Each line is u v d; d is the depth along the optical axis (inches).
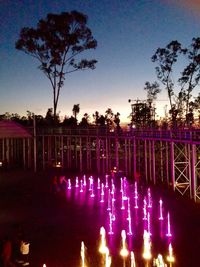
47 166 1867.6
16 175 1617.9
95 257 644.1
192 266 593.6
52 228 828.6
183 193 1152.8
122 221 881.5
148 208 999.0
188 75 2025.1
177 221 863.1
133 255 634.2
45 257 647.8
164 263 609.6
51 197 1175.6
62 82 2155.5
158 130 1257.4
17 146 1867.6
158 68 2091.5
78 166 1902.1
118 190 1267.2
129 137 1475.1
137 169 1701.5
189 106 2039.9
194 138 1035.9
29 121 2196.1
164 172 1579.7
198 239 724.7
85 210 999.0
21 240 617.3
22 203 1088.8
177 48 2020.2
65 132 1786.4
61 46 2060.8
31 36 2027.6
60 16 2003.0
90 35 2073.1
